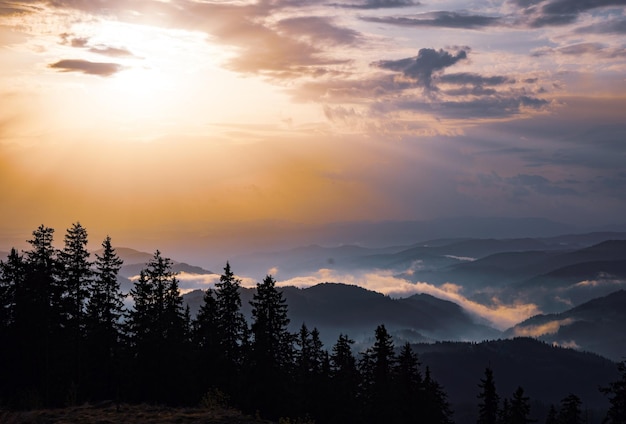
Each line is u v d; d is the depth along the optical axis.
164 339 47.19
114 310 49.50
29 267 47.84
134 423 25.77
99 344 48.06
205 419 26.91
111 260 49.94
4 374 45.56
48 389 44.44
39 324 46.75
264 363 53.22
